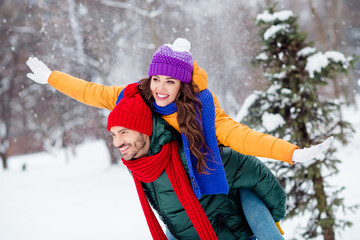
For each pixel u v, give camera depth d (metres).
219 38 13.77
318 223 4.25
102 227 7.41
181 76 1.89
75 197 11.45
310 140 4.36
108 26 14.72
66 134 23.39
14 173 20.91
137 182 2.11
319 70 4.20
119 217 8.12
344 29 21.80
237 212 2.19
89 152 28.67
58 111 19.59
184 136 1.92
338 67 4.27
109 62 14.38
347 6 26.56
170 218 2.16
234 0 14.06
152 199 2.19
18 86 22.06
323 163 4.25
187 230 2.16
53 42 14.97
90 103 2.24
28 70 20.61
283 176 4.37
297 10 24.66
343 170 7.93
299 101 4.27
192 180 1.94
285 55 4.42
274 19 4.39
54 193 12.67
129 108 1.90
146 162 1.93
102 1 14.20
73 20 14.77
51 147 27.64
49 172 19.91
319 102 4.27
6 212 9.87
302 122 4.36
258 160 2.19
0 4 18.02
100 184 13.55
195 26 13.95
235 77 13.49
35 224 8.26
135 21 14.59
